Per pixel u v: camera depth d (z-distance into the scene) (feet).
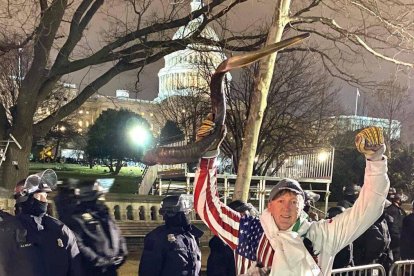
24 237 11.92
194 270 15.20
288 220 8.14
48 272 12.09
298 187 8.35
